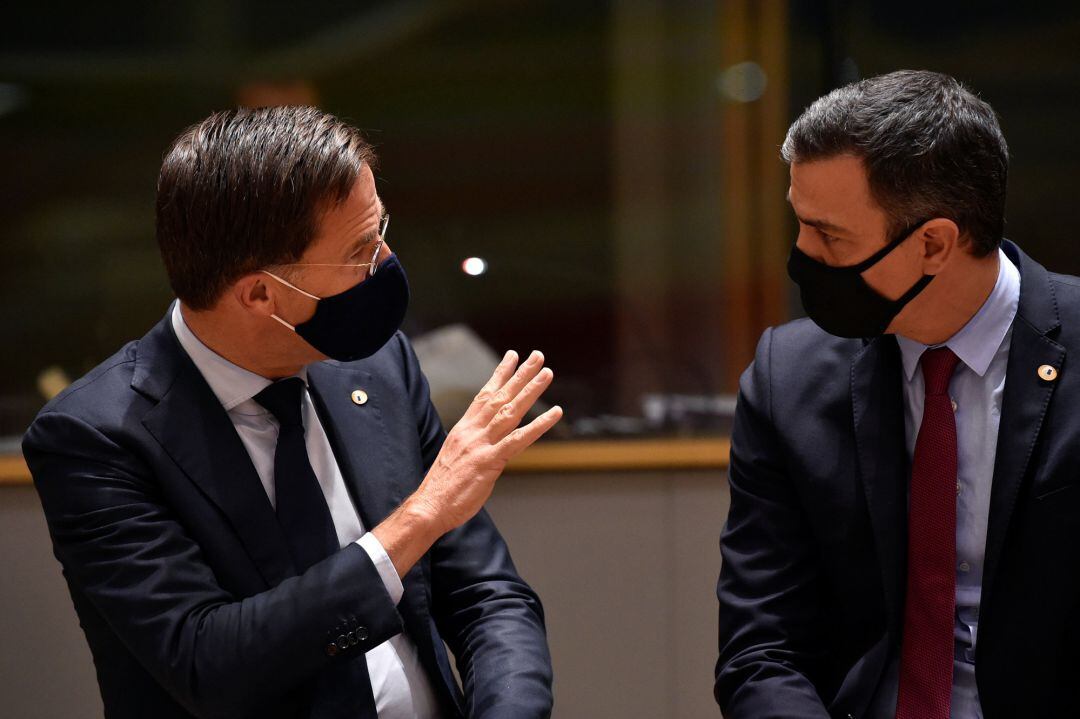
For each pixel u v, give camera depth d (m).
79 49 13.86
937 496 5.81
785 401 6.21
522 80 15.38
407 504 5.33
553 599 9.23
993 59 11.82
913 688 5.80
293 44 14.62
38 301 13.09
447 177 15.51
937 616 5.79
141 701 5.46
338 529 5.74
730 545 6.37
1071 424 5.63
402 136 15.39
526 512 9.21
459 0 15.20
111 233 13.59
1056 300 5.85
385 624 5.14
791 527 6.22
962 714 5.81
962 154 5.41
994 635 5.66
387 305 5.47
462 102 15.38
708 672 9.27
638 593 9.25
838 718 5.98
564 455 9.17
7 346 12.76
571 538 9.23
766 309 13.73
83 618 5.62
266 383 5.65
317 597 5.10
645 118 15.05
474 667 5.72
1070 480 5.59
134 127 14.02
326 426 5.91
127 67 14.01
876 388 6.02
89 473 5.34
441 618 6.16
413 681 5.71
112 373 5.63
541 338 13.12
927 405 5.88
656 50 14.98
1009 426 5.69
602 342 13.38
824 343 6.30
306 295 5.31
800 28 12.29
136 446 5.41
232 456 5.51
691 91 14.87
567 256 14.87
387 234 15.20
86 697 8.84
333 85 15.12
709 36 14.66
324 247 5.27
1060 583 5.60
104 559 5.27
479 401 5.49
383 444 5.96
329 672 5.42
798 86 12.39
